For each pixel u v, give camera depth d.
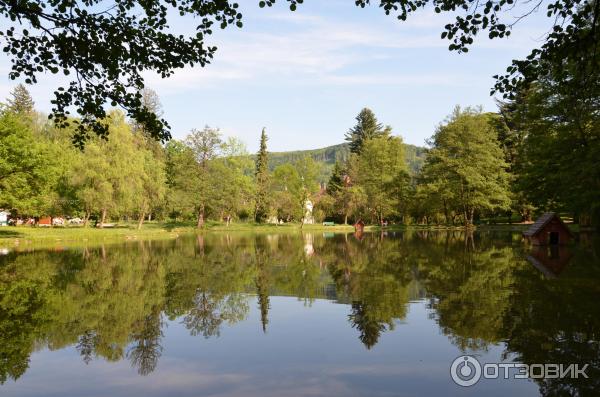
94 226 48.81
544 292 11.17
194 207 57.22
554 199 26.27
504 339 7.61
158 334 8.65
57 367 6.93
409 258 20.34
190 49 8.19
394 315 9.62
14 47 7.56
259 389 5.97
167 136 8.92
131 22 7.91
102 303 11.45
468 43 7.53
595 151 19.97
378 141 67.94
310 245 30.86
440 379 6.18
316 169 81.88
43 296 12.37
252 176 81.69
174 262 20.36
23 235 33.53
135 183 41.19
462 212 57.34
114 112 42.44
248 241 36.03
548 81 24.25
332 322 9.27
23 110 64.38
